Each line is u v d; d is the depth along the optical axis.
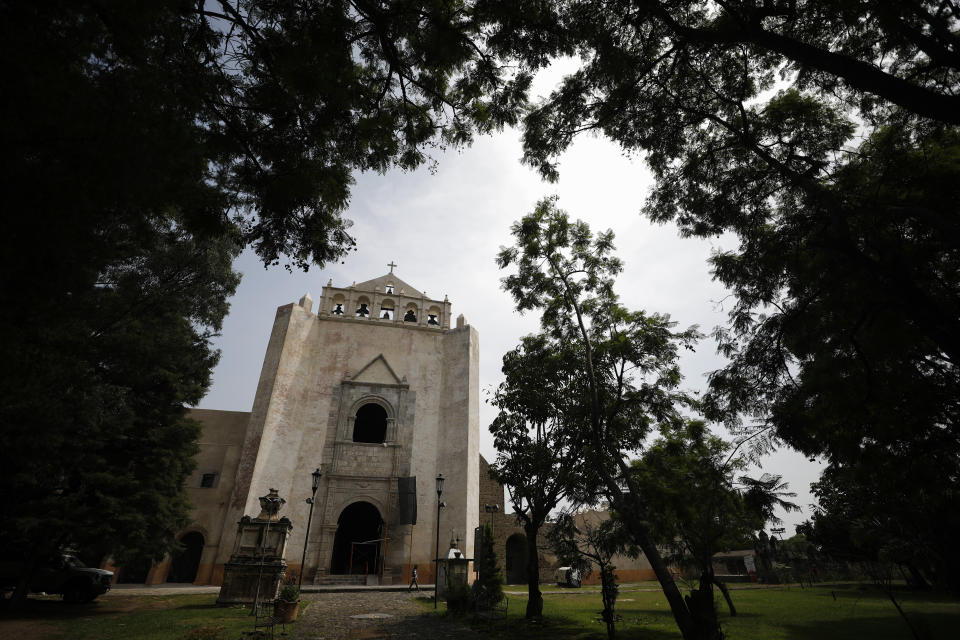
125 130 4.43
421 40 7.63
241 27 7.12
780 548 38.06
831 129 9.41
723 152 10.52
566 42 7.69
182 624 12.92
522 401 15.58
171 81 5.71
